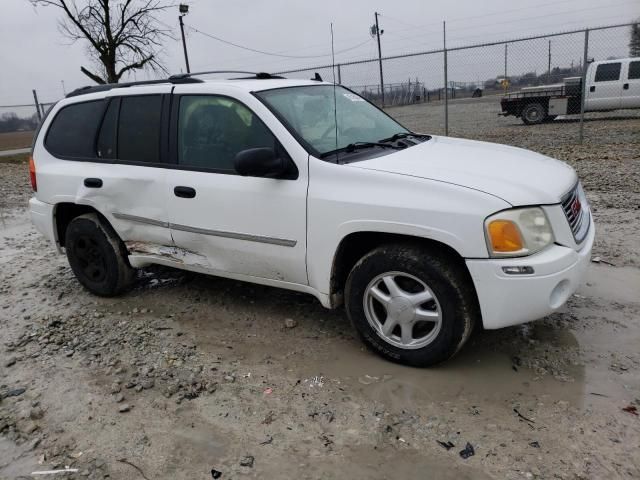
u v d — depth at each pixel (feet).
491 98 61.67
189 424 9.99
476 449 8.88
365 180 10.94
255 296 15.51
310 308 14.52
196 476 8.73
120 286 15.75
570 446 8.79
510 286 9.89
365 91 58.85
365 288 11.39
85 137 15.43
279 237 12.03
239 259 12.92
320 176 11.41
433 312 10.82
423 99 61.72
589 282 14.84
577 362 11.13
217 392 10.92
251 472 8.74
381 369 11.39
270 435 9.57
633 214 20.57
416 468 8.57
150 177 13.79
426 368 11.28
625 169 28.84
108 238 15.30
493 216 9.84
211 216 12.91
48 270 19.36
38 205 16.53
